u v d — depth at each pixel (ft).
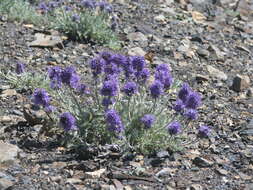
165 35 39.88
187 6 47.85
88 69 31.55
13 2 40.50
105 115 20.27
